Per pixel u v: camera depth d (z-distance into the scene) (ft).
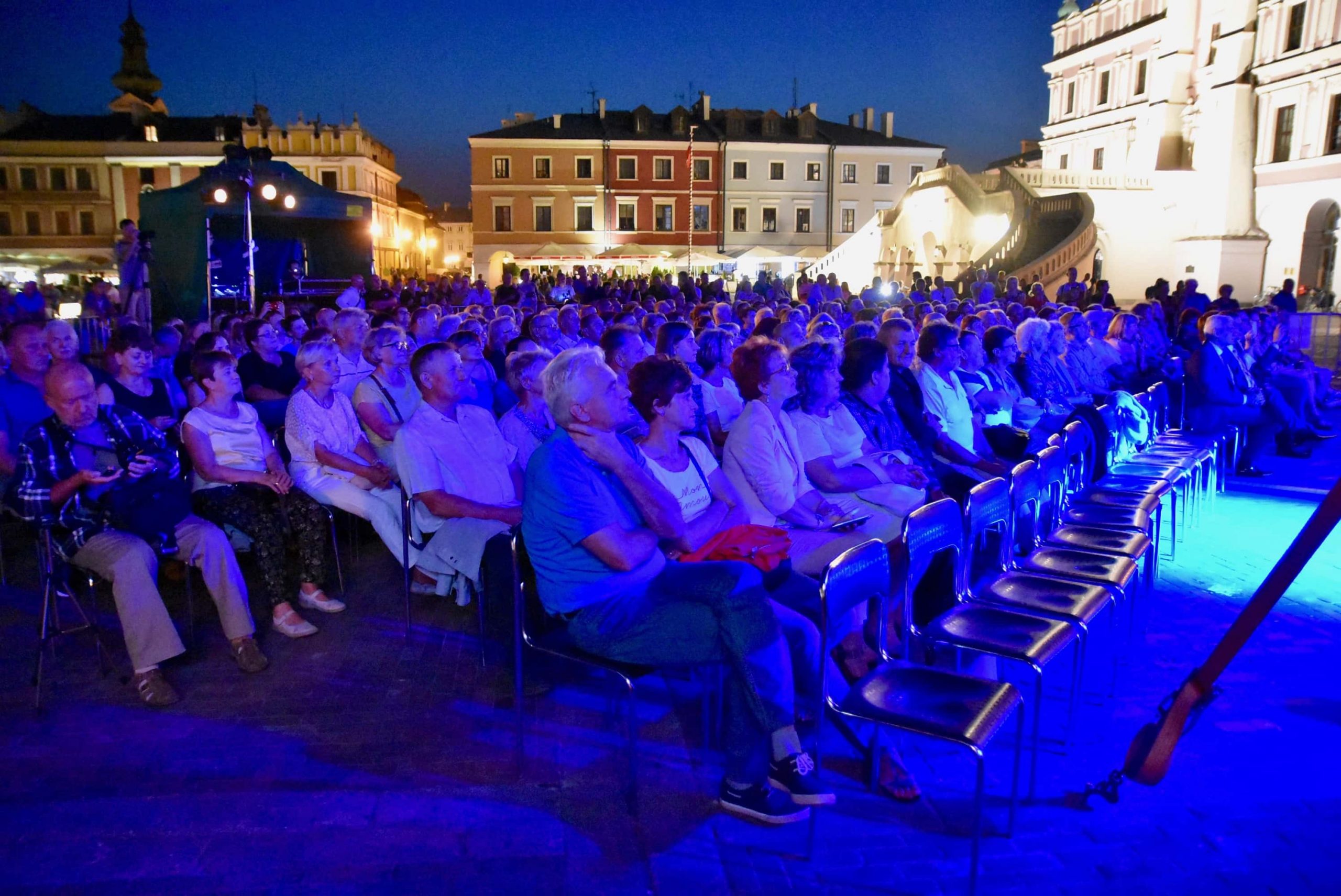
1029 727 12.02
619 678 13.55
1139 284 118.11
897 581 12.60
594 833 9.75
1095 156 138.41
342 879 8.96
